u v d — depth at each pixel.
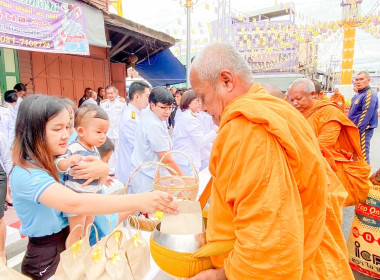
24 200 1.37
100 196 1.22
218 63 1.15
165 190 1.69
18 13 4.62
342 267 1.17
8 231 3.13
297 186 1.00
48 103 1.28
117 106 6.28
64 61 8.01
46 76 7.57
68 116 1.35
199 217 1.32
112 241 1.33
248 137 0.97
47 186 1.21
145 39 8.38
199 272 1.13
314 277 1.07
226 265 1.04
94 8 6.01
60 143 1.32
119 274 1.22
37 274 1.51
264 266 0.91
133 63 10.58
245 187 0.94
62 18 5.34
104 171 1.49
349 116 5.95
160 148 2.58
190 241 1.15
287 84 25.03
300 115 1.12
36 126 1.25
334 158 2.92
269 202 0.91
